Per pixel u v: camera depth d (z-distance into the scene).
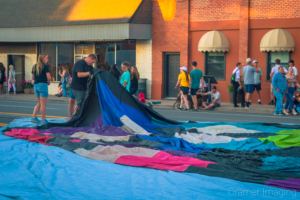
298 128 8.62
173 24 20.20
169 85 21.06
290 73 13.88
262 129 8.46
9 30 23.53
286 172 4.98
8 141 7.07
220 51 19.16
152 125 8.66
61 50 23.83
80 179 4.77
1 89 24.77
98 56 22.55
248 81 15.52
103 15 20.77
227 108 15.73
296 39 17.72
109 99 8.66
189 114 13.85
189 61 20.27
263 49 17.94
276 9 17.98
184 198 4.04
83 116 8.73
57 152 6.19
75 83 9.05
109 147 6.20
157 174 4.98
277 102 13.95
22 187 4.43
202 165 5.28
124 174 4.98
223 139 7.35
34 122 9.49
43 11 23.19
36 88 9.59
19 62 24.77
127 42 21.59
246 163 5.34
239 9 18.73
